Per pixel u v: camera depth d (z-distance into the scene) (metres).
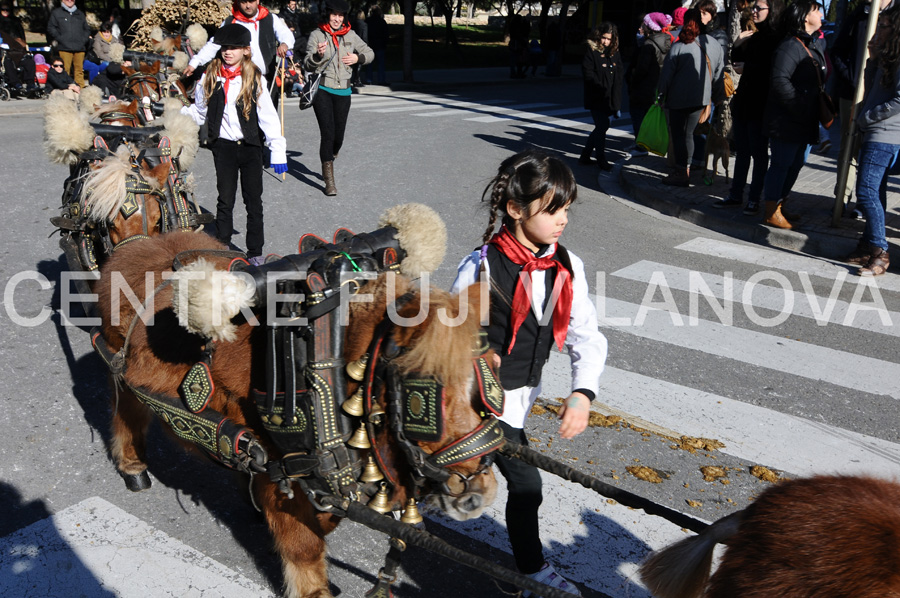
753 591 1.86
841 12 12.41
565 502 3.80
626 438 4.37
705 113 9.77
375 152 11.51
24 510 3.58
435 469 2.10
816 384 5.06
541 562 3.03
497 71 28.77
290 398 2.36
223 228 6.50
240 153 6.37
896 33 6.38
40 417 4.34
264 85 6.36
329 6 8.66
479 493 2.11
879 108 6.69
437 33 46.56
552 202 2.50
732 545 1.98
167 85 6.24
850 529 1.81
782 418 4.63
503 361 2.68
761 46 8.10
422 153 11.58
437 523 3.63
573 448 4.27
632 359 5.34
